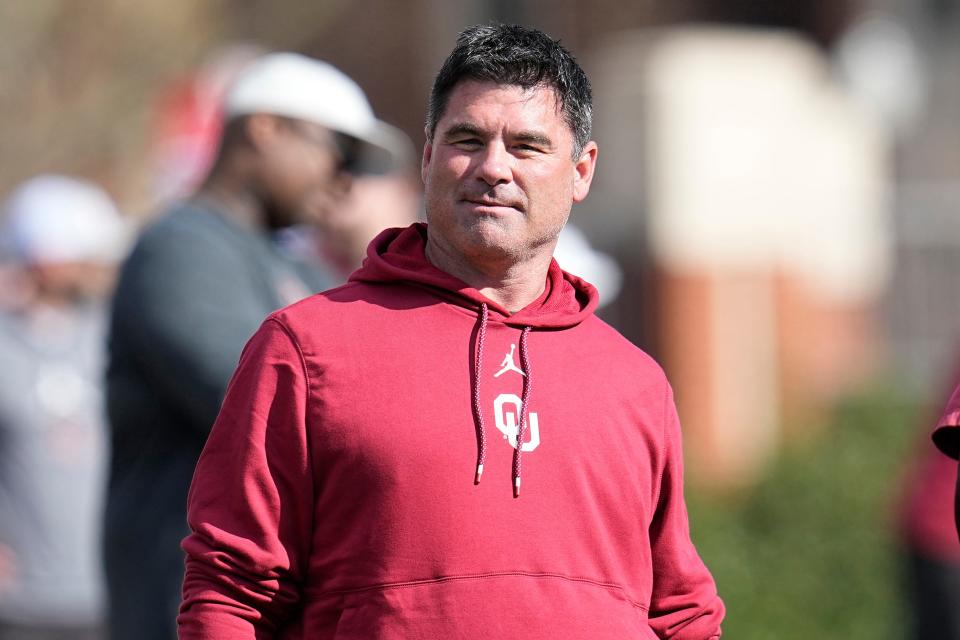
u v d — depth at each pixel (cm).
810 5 4844
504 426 1099
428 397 1095
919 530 2277
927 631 2266
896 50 4572
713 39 4388
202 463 1142
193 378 1591
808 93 4488
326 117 1750
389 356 1105
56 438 2500
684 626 1205
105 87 4056
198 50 4166
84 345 2567
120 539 1644
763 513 3247
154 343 1606
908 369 4394
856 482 3234
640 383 1172
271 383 1110
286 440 1102
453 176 1123
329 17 4784
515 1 5138
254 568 1101
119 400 1650
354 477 1086
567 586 1088
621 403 1152
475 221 1120
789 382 4278
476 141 1125
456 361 1112
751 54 4369
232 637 1100
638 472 1147
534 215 1127
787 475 3272
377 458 1080
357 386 1097
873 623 3042
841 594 3084
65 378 2527
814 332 4394
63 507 2481
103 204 3114
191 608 1119
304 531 1113
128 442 1656
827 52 4784
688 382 4181
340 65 5266
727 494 3381
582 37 4978
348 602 1087
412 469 1079
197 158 3125
